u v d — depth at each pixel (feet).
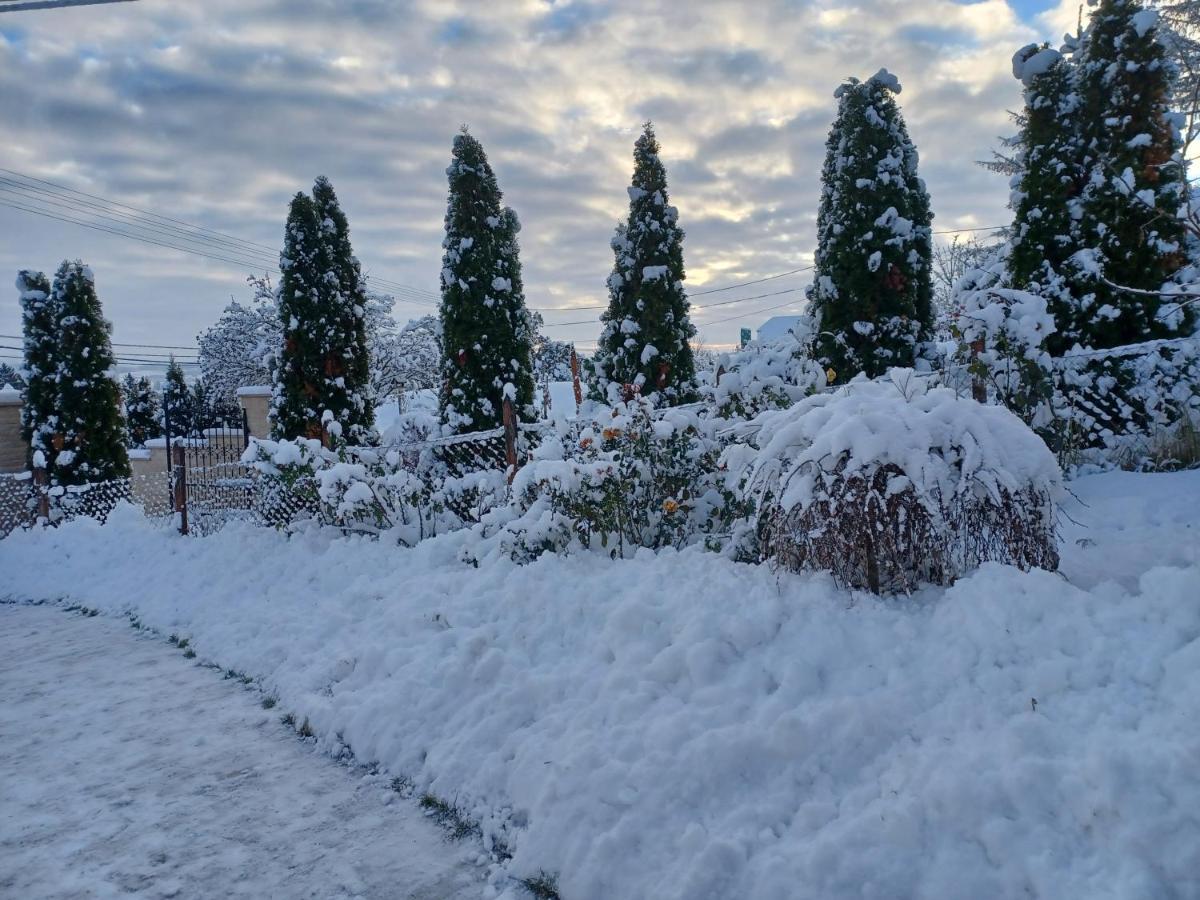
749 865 8.66
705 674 11.93
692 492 20.03
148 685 18.66
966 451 12.46
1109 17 27.40
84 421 51.93
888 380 15.66
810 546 13.28
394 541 25.79
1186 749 7.75
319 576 24.30
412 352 107.65
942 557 12.47
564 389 116.26
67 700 17.89
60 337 51.85
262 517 33.30
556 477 18.99
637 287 36.99
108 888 10.07
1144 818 7.43
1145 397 24.38
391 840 11.02
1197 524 16.28
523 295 36.11
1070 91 28.43
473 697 14.08
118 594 29.50
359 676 16.22
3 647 23.90
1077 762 8.32
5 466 59.00
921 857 8.18
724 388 22.57
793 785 9.71
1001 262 32.65
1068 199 28.09
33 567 36.99
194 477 39.60
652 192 37.06
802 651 11.77
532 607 16.31
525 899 9.46
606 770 10.54
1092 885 7.26
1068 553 15.47
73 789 13.10
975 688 10.06
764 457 13.98
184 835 11.38
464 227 34.81
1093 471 22.43
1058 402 22.82
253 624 21.56
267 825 11.57
